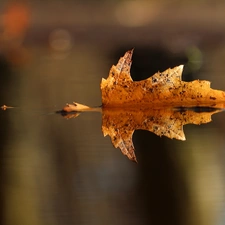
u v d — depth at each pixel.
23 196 2.69
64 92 3.08
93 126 2.85
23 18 5.52
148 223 2.66
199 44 4.50
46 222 2.66
